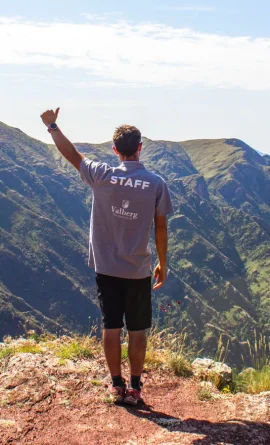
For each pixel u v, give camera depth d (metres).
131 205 4.35
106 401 4.61
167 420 4.25
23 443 3.71
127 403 4.59
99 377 5.18
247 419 4.35
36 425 4.02
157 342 6.35
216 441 3.81
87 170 4.48
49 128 4.61
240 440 3.85
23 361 5.30
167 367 5.83
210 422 4.23
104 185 4.39
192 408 4.70
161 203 4.40
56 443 3.73
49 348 6.12
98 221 4.45
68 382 4.93
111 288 4.48
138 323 4.52
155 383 5.39
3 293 164.88
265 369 6.04
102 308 4.52
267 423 4.21
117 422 4.20
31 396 4.52
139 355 4.58
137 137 4.46
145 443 3.78
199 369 5.89
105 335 4.53
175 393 5.16
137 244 4.37
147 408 4.61
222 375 5.77
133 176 4.38
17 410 4.27
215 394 5.18
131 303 4.49
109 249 4.41
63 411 4.32
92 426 4.07
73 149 4.59
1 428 3.92
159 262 4.57
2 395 4.54
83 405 4.49
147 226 4.38
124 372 5.55
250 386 5.78
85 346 5.99
